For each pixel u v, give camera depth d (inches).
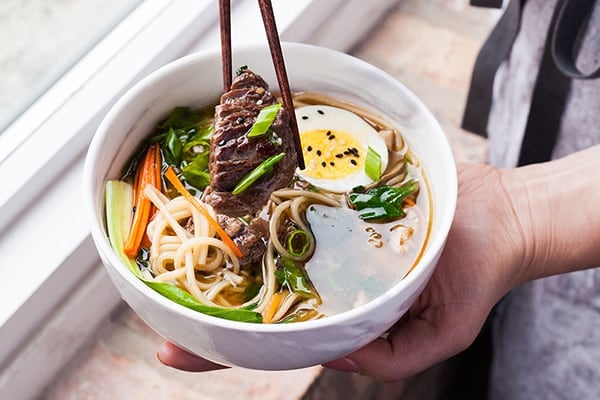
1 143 25.6
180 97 22.1
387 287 21.0
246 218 21.8
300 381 26.6
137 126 21.7
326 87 22.7
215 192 20.0
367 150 22.6
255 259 21.4
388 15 32.7
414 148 22.4
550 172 25.1
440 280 24.1
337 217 22.0
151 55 26.4
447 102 31.2
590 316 29.0
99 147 20.7
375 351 23.7
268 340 19.1
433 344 24.0
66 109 25.9
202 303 20.7
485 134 30.7
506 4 27.9
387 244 21.5
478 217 24.4
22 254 24.7
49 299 25.0
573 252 24.6
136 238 21.1
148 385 26.3
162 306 19.1
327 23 29.5
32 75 27.1
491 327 34.9
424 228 21.7
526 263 24.8
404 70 31.6
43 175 25.2
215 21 27.5
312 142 22.8
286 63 22.2
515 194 24.9
